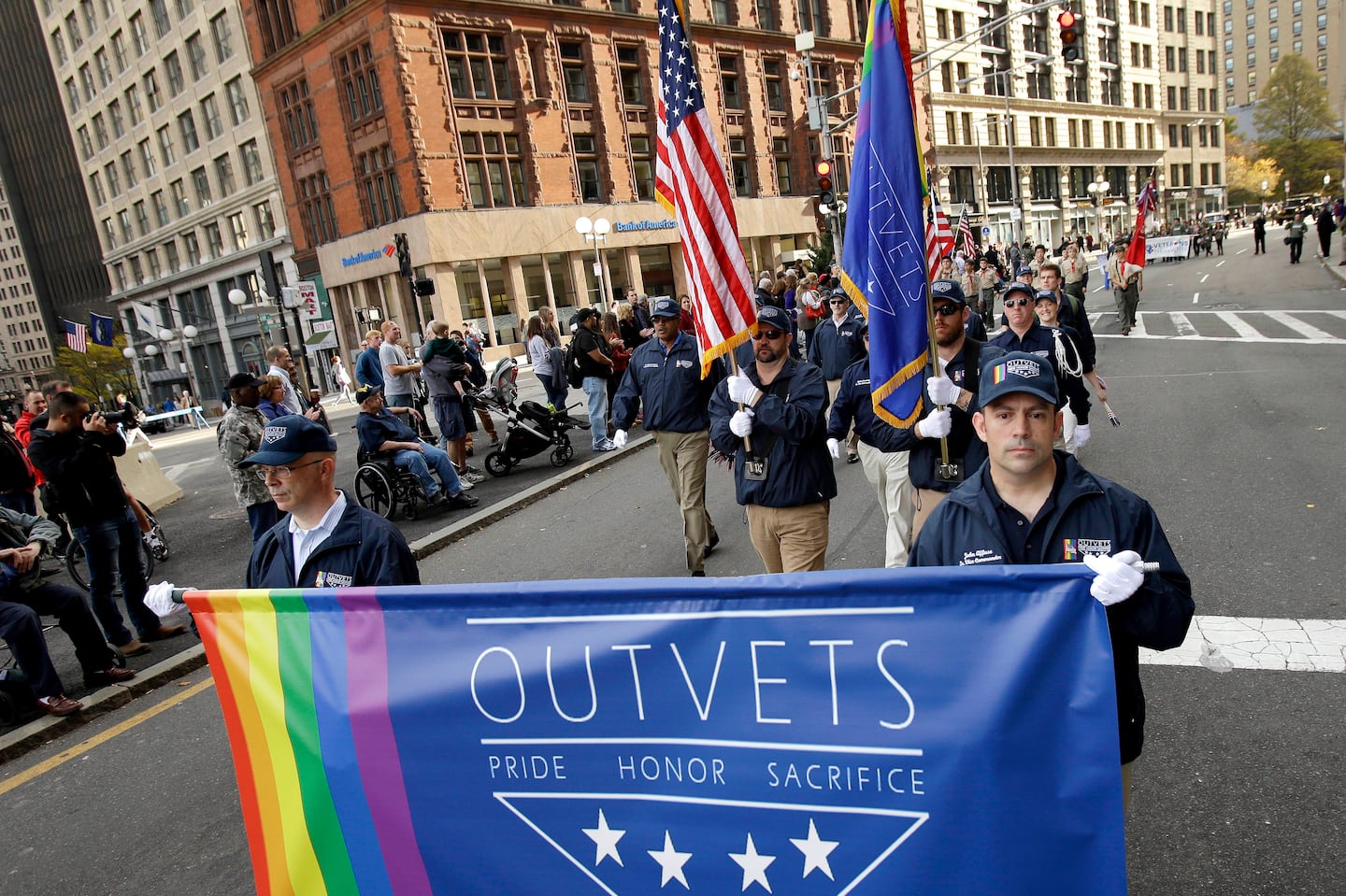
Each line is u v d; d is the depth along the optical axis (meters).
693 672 2.05
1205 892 2.59
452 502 9.16
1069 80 62.62
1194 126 78.06
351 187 33.16
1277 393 10.09
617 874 2.16
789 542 4.47
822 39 42.41
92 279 72.75
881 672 1.91
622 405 6.30
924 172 3.63
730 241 4.30
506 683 2.20
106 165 50.69
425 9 29.45
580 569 6.70
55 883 3.50
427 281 20.16
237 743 2.51
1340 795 2.92
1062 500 2.11
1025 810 1.83
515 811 2.23
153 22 41.59
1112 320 21.25
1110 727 1.77
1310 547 5.13
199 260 45.38
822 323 8.01
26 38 68.12
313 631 2.39
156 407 43.81
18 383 108.25
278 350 10.23
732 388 4.27
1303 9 123.81
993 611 1.84
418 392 13.01
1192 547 5.43
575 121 33.81
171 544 9.59
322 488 2.89
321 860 2.42
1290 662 3.84
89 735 4.86
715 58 37.94
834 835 1.97
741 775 2.03
